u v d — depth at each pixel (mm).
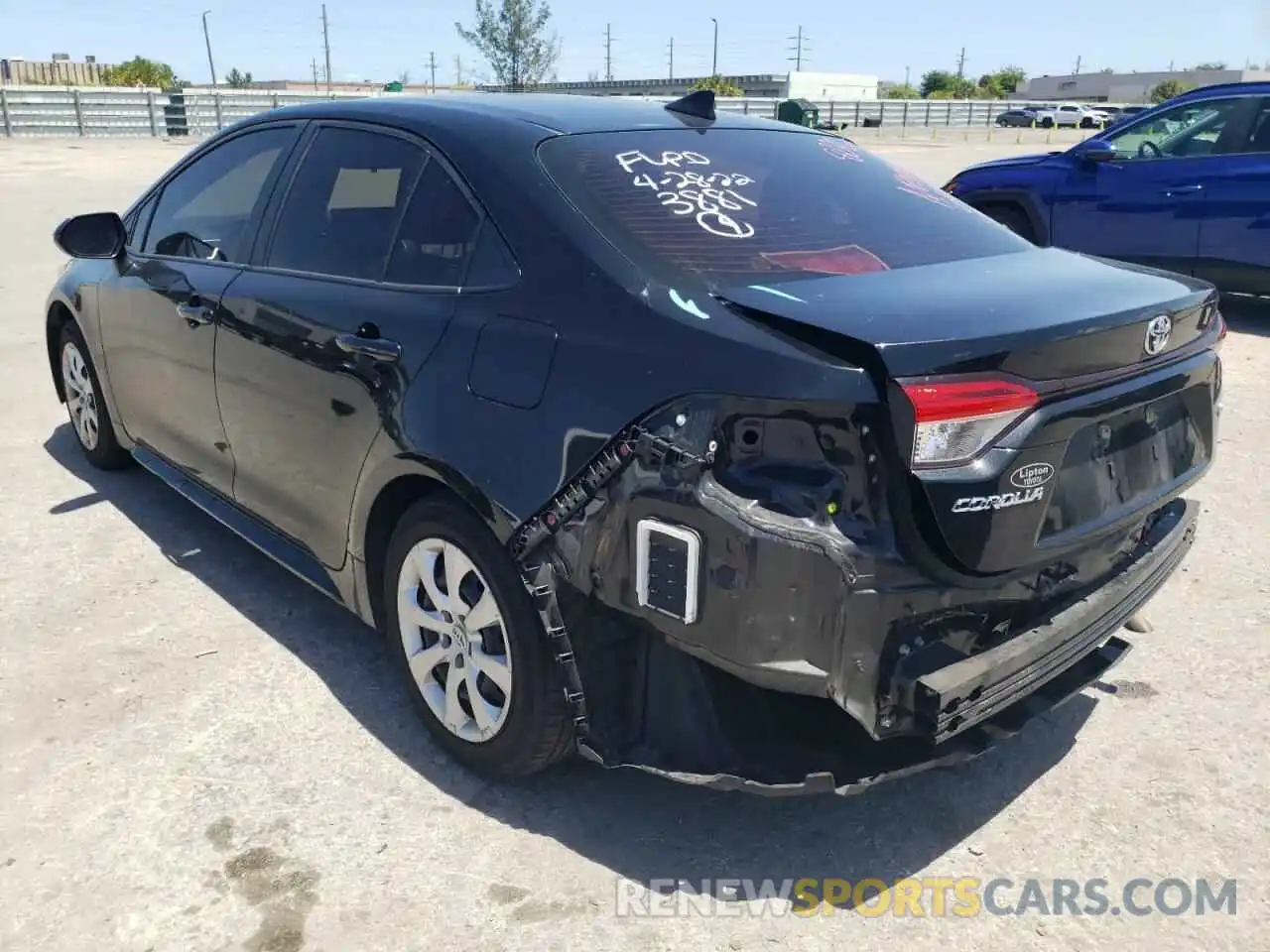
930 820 2824
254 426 3551
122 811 2781
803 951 2385
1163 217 8320
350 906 2479
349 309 3076
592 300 2488
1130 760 3074
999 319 2268
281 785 2896
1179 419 2865
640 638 2479
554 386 2479
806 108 16219
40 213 14281
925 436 2113
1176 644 3693
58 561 4211
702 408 2232
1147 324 2502
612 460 2328
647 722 2527
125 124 35125
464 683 2865
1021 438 2223
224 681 3393
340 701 3297
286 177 3584
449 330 2750
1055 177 8930
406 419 2799
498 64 46250
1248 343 7910
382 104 3379
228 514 3945
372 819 2771
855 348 2139
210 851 2646
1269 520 4715
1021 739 3176
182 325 3887
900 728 2273
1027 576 2414
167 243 4207
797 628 2178
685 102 3443
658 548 2281
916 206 3209
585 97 3521
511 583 2600
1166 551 2924
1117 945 2416
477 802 2844
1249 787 2953
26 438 5672
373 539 3121
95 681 3377
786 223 2826
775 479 2195
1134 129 8625
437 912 2469
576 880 2582
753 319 2301
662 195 2781
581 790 2906
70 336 4996
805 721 2457
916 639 2268
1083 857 2693
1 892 2500
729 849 2701
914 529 2178
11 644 3590
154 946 2357
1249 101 7898
